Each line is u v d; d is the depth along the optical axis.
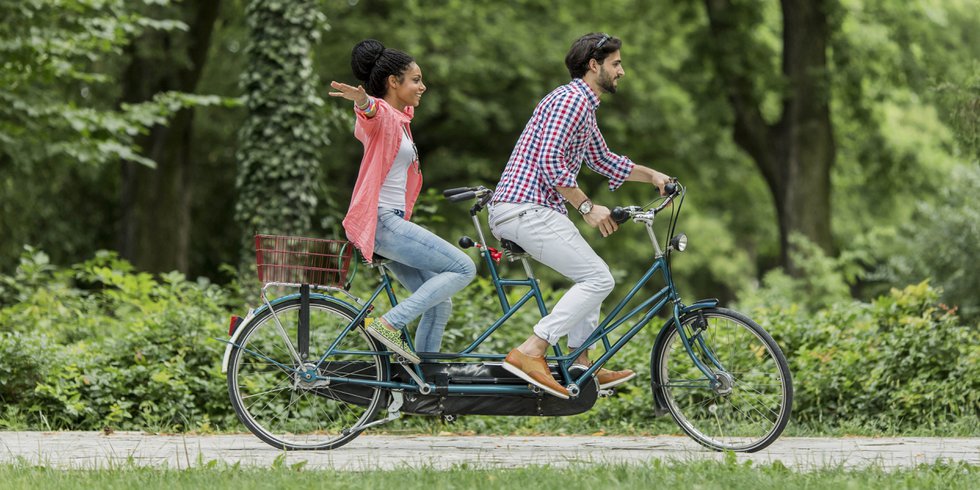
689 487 8.72
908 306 16.81
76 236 44.53
